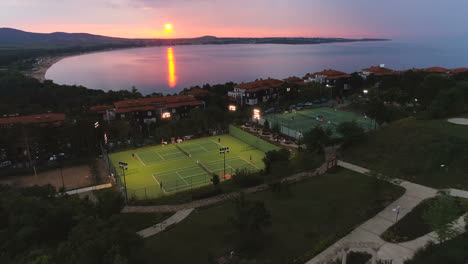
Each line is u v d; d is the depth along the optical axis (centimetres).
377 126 8269
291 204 4172
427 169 4644
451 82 8012
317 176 5153
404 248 3045
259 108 10956
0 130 7231
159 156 7700
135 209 4509
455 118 6216
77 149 7869
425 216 3066
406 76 11581
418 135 5619
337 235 3309
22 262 2920
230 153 7781
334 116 10075
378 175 4241
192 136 9231
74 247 2778
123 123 8888
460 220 3306
